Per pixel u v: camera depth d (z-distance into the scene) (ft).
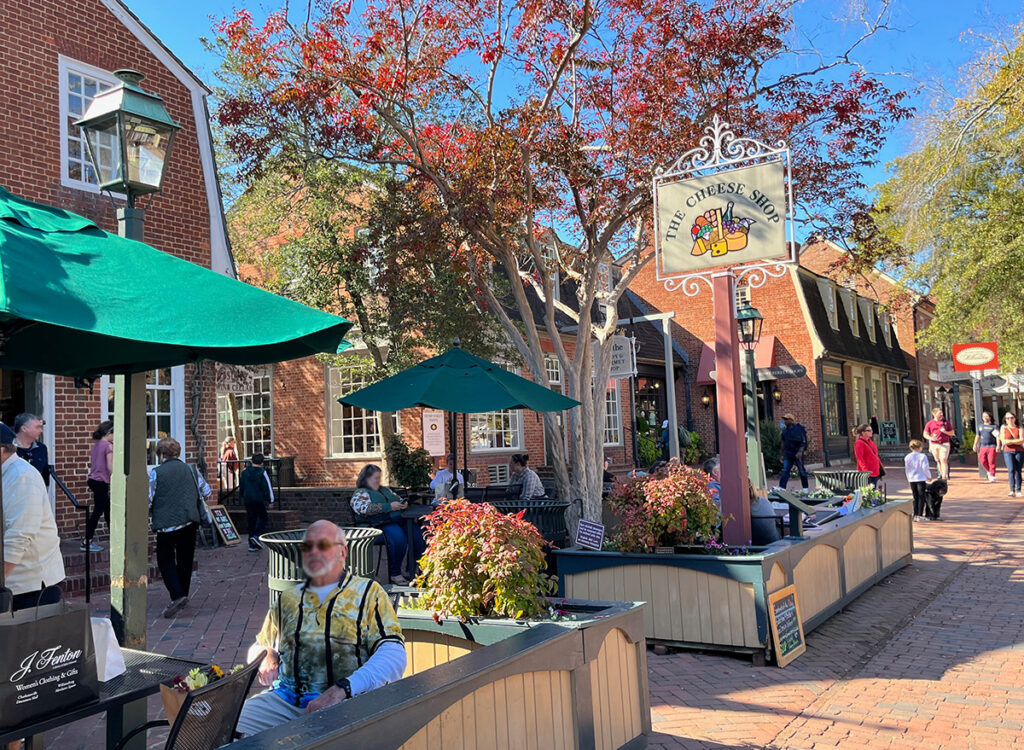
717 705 18.62
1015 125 59.93
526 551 15.25
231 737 10.19
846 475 46.52
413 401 26.73
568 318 76.48
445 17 36.27
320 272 51.34
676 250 27.89
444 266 41.78
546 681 12.67
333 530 12.30
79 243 10.46
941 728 16.98
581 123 39.83
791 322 97.35
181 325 9.77
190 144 43.34
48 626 9.33
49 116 37.37
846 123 38.22
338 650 11.92
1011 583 32.04
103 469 34.24
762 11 36.40
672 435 55.36
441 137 39.86
